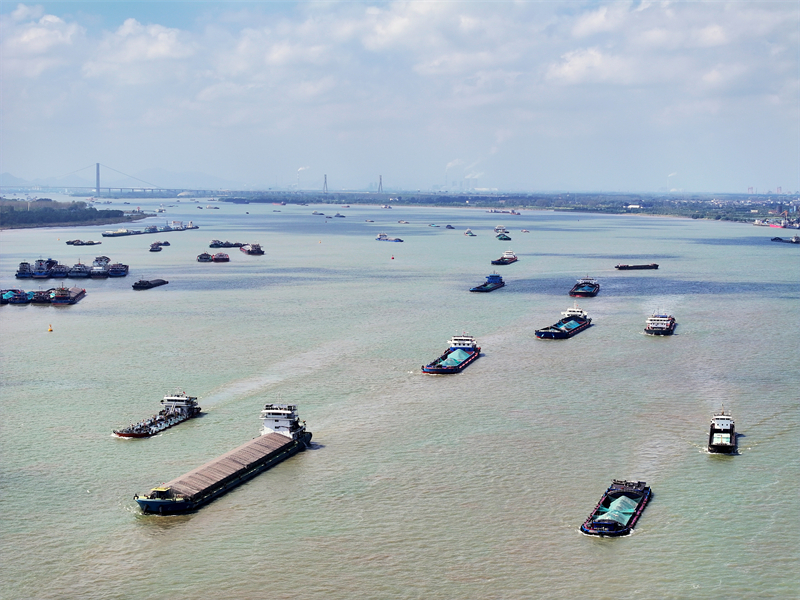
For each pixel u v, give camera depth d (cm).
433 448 13325
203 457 13025
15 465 12712
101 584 9569
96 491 11831
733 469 12488
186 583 9575
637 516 10881
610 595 9306
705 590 9400
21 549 10275
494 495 11594
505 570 9762
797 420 14625
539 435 13888
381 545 10306
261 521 10931
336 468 12562
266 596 9325
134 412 15175
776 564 9894
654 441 13612
